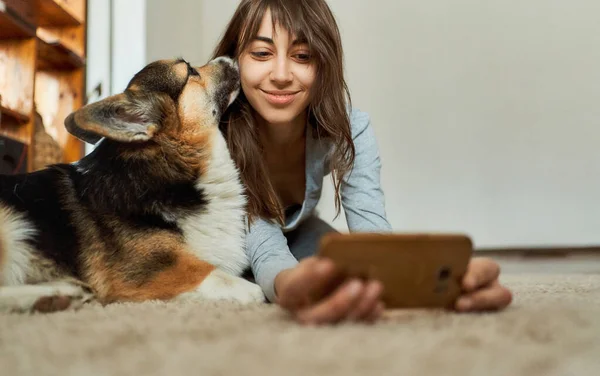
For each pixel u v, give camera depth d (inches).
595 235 150.2
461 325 36.4
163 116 63.2
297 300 36.1
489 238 156.4
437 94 158.6
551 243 152.9
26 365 28.7
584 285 78.1
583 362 29.2
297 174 77.7
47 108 131.6
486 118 155.6
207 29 170.9
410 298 37.6
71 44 132.6
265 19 63.6
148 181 60.6
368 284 34.9
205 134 66.3
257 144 71.0
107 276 57.5
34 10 122.3
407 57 160.1
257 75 64.1
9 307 48.6
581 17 149.2
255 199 67.2
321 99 66.6
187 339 33.0
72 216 59.2
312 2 65.9
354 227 72.7
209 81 68.4
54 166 63.9
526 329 35.5
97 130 57.3
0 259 54.5
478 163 156.3
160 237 58.8
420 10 159.0
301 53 64.1
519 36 152.9
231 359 28.0
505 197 155.1
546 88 151.9
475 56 155.8
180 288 57.2
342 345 30.3
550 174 152.3
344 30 162.2
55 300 50.6
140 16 135.4
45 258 56.3
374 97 161.8
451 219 158.6
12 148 99.0
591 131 149.6
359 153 75.7
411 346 30.3
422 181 159.9
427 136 159.5
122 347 31.7
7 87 107.4
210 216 62.6
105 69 135.9
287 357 28.3
